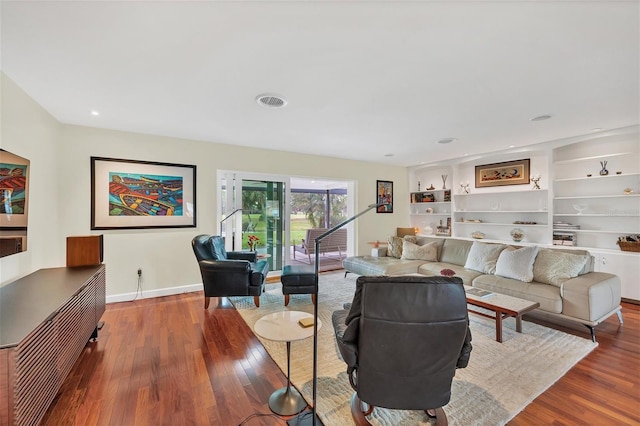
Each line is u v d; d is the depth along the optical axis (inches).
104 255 142.0
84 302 87.7
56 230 127.5
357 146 181.5
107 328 113.9
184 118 125.3
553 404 70.0
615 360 90.2
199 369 85.7
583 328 114.7
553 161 174.7
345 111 116.8
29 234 103.5
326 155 212.8
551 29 64.4
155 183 153.4
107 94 100.0
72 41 68.7
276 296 158.1
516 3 56.1
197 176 165.8
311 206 363.9
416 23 62.5
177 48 72.1
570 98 104.0
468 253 164.7
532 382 78.8
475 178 228.8
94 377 81.1
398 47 71.8
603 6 56.8
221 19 61.1
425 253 182.1
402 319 52.9
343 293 165.0
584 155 171.9
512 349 97.2
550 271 123.6
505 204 211.5
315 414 61.4
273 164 193.5
